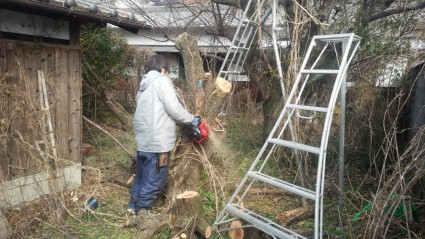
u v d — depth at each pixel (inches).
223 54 336.5
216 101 141.7
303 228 134.1
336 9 193.2
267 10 212.7
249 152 221.8
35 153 141.3
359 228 126.0
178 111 126.3
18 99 134.5
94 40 273.3
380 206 107.8
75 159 163.2
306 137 170.1
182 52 157.8
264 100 232.2
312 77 185.8
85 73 261.0
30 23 138.5
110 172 185.0
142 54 360.8
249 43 220.8
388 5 192.9
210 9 310.7
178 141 144.7
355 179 175.0
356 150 190.4
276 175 181.8
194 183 143.9
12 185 135.6
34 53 141.2
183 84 241.8
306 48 188.2
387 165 173.6
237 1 238.2
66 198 148.4
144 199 135.0
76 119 163.3
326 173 180.9
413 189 130.2
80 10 142.5
